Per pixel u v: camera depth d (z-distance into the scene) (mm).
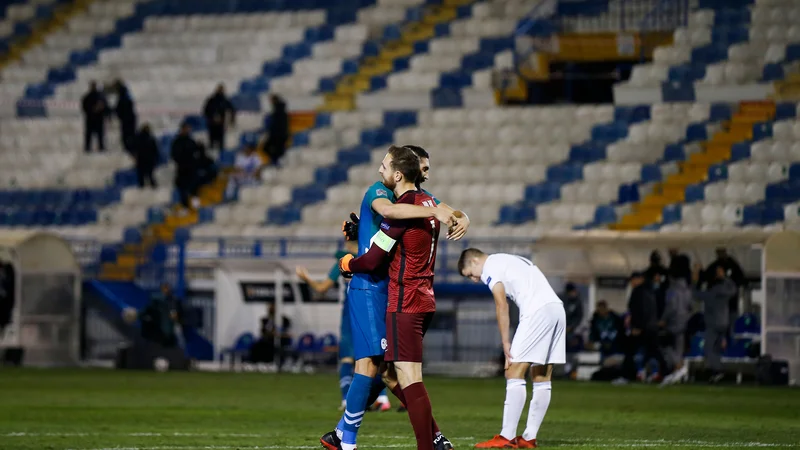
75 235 89188
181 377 62562
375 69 101750
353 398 25172
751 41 92875
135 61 109688
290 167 92250
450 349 71000
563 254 66312
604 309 62812
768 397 51406
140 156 92000
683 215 80188
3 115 105250
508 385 29172
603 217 82000
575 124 90312
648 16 97188
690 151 85500
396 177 24344
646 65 92938
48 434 32906
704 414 41938
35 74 110312
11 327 72125
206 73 106312
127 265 83188
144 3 115625
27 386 54594
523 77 99125
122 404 44781
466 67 99312
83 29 114438
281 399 47875
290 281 71000
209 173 89688
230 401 46688
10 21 116750
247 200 90500
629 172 85000
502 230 82125
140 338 75688
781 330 60281
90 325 77125
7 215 93125
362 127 95562
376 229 24375
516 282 29094
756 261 62812
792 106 86250
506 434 29188
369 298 24500
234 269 72312
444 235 73875
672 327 60906
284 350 69938
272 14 110438
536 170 87188
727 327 60531
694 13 96000
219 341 72625
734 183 82000
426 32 104188
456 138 91812
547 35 99000
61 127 103375
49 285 73250
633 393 53500
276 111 91375
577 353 64750
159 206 91500
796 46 91750
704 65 91750
